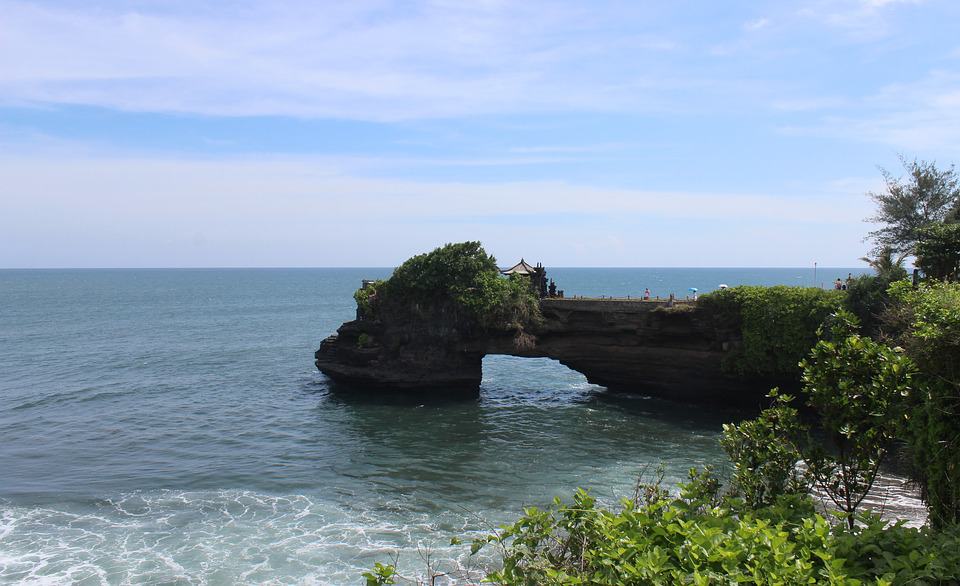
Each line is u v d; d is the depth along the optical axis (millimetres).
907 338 13867
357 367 51312
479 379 52031
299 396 49750
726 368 44500
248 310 143000
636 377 49938
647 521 8734
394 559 21469
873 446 11938
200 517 25266
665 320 47219
